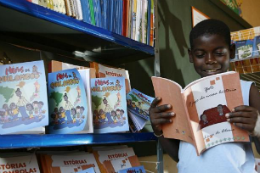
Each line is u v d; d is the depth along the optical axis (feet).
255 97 3.13
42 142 2.74
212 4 9.13
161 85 3.23
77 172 3.21
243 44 6.85
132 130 3.94
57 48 4.54
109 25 3.82
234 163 2.92
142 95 4.08
